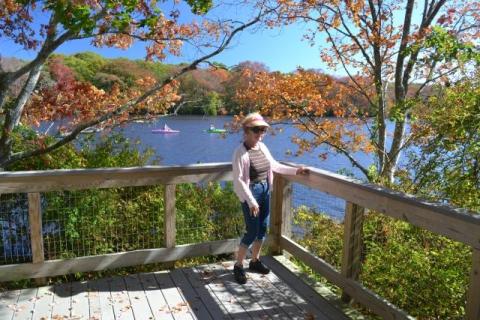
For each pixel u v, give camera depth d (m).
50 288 3.33
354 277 3.05
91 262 3.51
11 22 5.01
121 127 5.81
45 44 4.86
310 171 3.39
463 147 3.43
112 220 3.88
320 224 4.36
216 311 2.98
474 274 2.05
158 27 5.48
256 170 3.28
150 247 4.04
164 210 3.71
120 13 4.21
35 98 5.68
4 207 3.60
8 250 3.62
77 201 3.74
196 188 4.30
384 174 6.51
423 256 2.92
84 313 2.93
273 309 3.02
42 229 3.63
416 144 4.81
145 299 3.16
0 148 4.59
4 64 5.20
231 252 4.01
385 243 3.26
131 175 3.49
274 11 6.88
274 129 8.79
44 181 3.21
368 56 8.38
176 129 27.66
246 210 3.30
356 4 7.50
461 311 2.84
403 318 2.54
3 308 2.99
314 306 3.07
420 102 5.00
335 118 8.65
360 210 2.98
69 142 4.68
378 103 8.03
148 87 6.64
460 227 2.09
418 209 2.35
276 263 3.88
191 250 3.83
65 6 3.59
